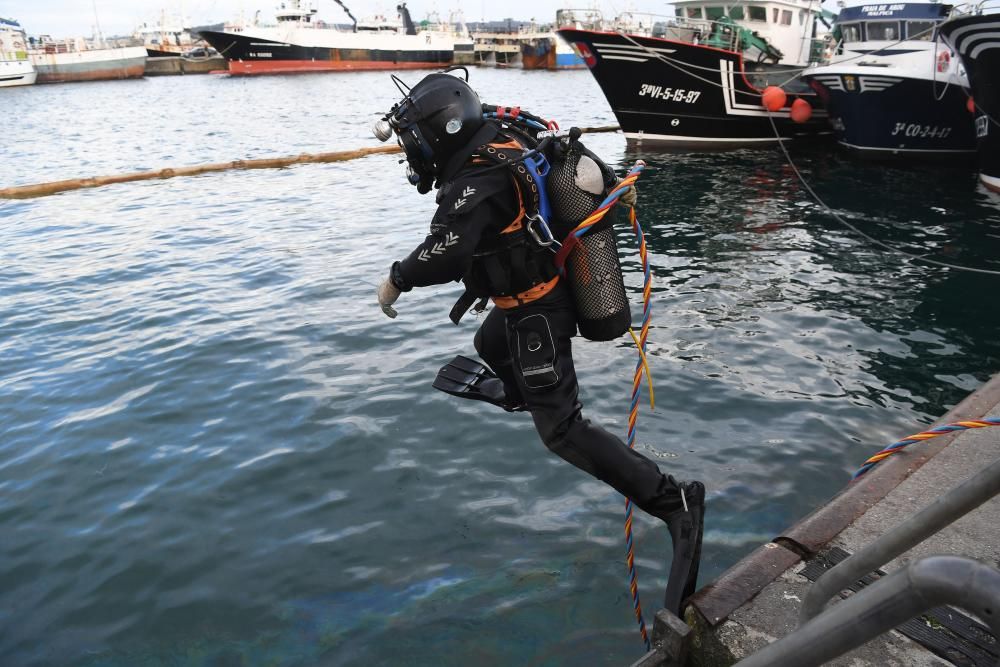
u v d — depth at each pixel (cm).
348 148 2180
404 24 8956
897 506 253
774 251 927
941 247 939
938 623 205
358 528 392
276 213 1246
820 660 104
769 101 1856
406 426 497
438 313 723
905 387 539
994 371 563
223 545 383
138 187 1554
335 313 732
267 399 547
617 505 401
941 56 1585
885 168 1628
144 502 425
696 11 2141
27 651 321
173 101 4556
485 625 318
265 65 7519
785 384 547
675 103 1933
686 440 470
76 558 379
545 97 4244
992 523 245
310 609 335
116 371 611
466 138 202
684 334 649
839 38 1925
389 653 306
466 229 194
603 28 2177
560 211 209
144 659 312
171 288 836
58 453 483
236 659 309
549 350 214
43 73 7656
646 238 1014
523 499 411
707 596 216
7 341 691
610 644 304
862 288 768
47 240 1097
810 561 231
